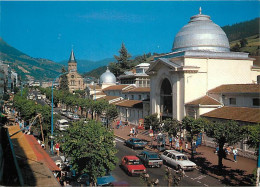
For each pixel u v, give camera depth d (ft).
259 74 152.25
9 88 335.26
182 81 136.36
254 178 63.00
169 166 86.43
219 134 75.41
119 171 78.84
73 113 256.93
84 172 63.31
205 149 113.39
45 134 122.83
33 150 73.41
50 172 55.88
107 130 67.82
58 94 336.90
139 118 190.49
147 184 64.69
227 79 143.43
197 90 136.67
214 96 134.31
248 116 102.06
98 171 62.44
